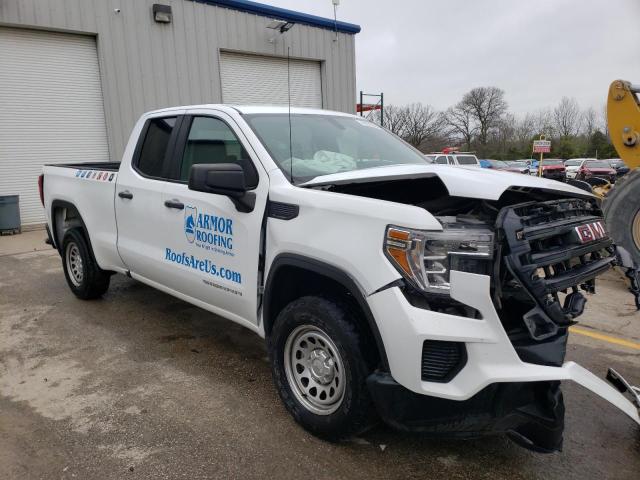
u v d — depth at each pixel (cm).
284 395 306
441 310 234
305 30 1614
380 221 246
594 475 266
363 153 377
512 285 238
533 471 269
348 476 262
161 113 432
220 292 353
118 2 1250
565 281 248
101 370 383
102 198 479
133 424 308
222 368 387
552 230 247
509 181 255
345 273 257
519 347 233
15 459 273
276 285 308
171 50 1348
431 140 6412
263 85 1566
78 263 547
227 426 306
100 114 1276
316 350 293
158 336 450
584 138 6856
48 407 328
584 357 417
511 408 238
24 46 1158
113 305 535
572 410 332
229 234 337
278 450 282
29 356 409
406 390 243
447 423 242
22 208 1195
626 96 707
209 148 371
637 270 306
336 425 274
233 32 1454
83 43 1234
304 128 370
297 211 288
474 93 6988
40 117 1196
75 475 261
